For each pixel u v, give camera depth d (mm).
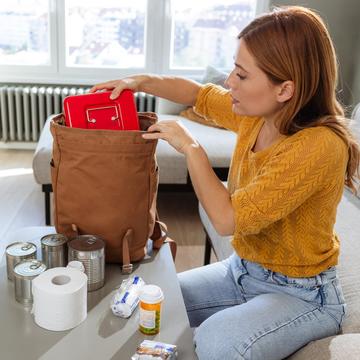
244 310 1199
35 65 4055
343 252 1674
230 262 1481
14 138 4008
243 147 1355
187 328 1154
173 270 1379
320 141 1093
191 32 4090
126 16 4012
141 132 1243
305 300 1239
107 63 4121
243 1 4035
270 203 1093
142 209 1336
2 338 1080
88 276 1252
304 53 1070
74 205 1311
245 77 1129
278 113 1183
